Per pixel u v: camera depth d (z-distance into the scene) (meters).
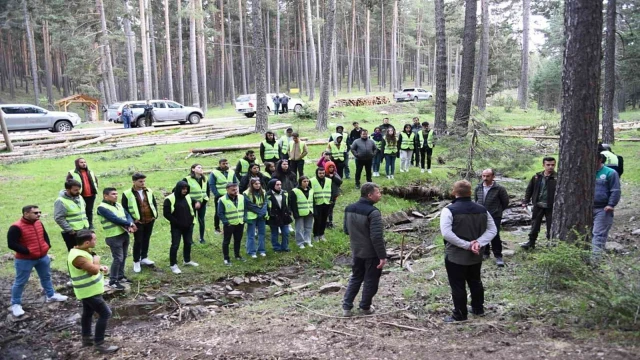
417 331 6.03
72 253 6.54
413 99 44.28
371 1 33.09
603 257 6.53
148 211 9.95
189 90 66.38
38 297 8.80
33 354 6.81
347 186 15.83
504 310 6.40
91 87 39.59
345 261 11.52
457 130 15.54
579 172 7.26
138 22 45.03
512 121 31.56
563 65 7.38
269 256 11.38
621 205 12.83
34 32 49.94
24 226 8.01
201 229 11.56
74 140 22.58
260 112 23.50
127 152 19.75
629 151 19.48
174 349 6.39
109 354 6.46
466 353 5.16
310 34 45.09
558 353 4.87
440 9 20.23
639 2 30.11
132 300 8.94
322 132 24.30
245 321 7.39
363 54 73.00
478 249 5.76
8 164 18.17
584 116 7.16
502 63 43.72
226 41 59.91
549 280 6.96
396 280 8.97
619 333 5.18
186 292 9.45
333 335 6.20
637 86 40.56
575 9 7.05
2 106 24.80
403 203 15.20
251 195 11.05
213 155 19.11
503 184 13.93
